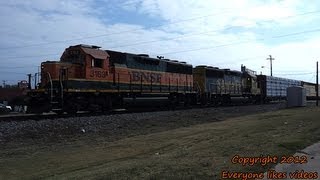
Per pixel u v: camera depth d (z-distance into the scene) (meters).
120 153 18.30
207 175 10.12
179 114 38.34
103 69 35.75
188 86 50.59
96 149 19.92
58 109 31.28
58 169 15.14
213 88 56.72
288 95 59.47
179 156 14.05
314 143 15.98
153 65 43.28
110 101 36.59
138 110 40.81
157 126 30.36
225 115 40.97
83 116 31.00
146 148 19.30
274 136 18.45
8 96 77.94
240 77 66.31
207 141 19.17
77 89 32.81
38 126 25.06
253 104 68.06
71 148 20.69
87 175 11.90
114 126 28.38
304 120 28.95
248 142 16.58
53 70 31.34
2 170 15.30
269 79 77.00
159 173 10.58
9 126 24.36
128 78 38.97
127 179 10.27
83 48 34.38
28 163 16.56
